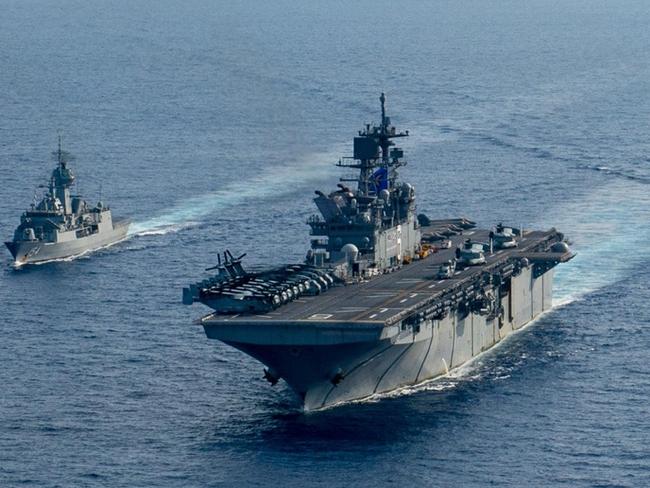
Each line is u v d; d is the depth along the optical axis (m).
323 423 127.50
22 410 131.38
